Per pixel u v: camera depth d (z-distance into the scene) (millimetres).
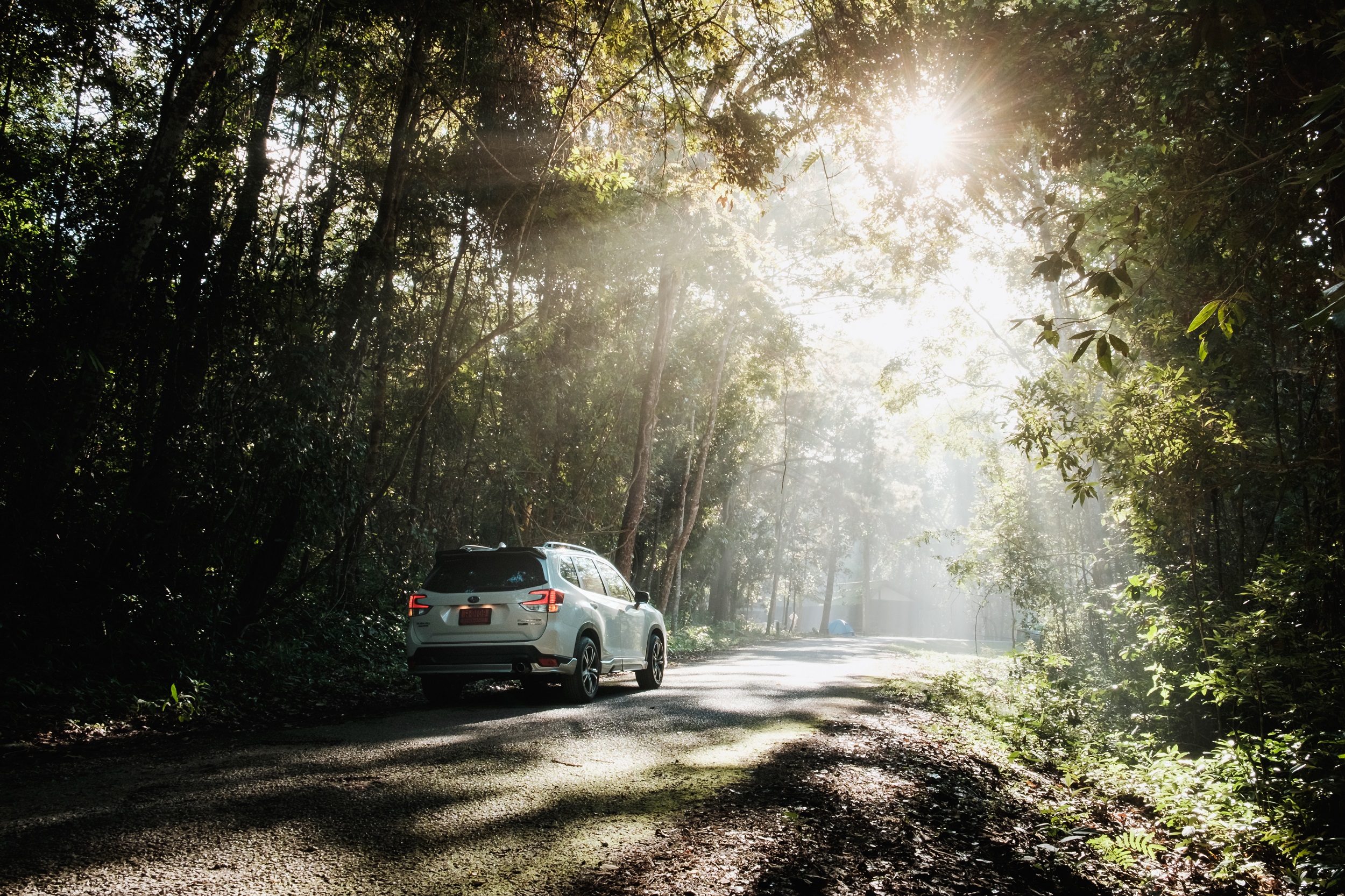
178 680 8883
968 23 7961
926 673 16594
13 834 3727
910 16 8211
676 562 28438
